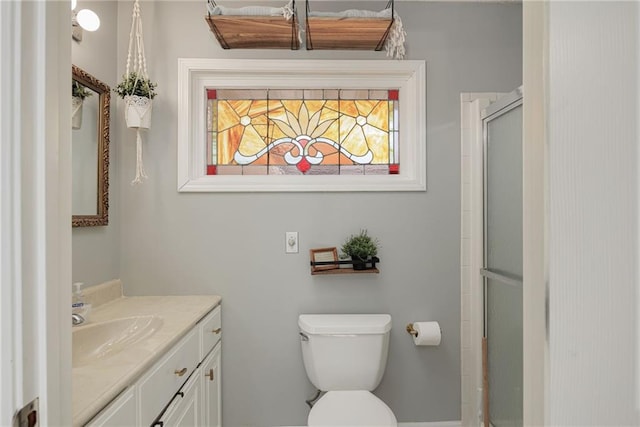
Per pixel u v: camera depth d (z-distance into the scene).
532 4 0.53
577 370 0.45
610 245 0.44
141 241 1.85
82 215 1.54
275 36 1.66
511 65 1.92
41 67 0.49
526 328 0.55
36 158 0.48
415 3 1.91
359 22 1.56
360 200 1.90
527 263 0.54
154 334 1.24
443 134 1.91
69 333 0.55
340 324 1.72
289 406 1.89
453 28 1.91
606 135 0.44
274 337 1.89
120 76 1.83
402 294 1.91
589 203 0.45
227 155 1.96
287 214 1.88
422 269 1.91
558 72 0.47
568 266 0.46
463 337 1.92
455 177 1.91
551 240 0.47
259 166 1.96
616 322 0.44
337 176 1.95
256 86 1.93
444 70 1.91
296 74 1.91
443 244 1.91
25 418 0.47
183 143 1.85
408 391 1.91
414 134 1.92
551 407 0.47
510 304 1.65
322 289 1.90
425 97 1.90
